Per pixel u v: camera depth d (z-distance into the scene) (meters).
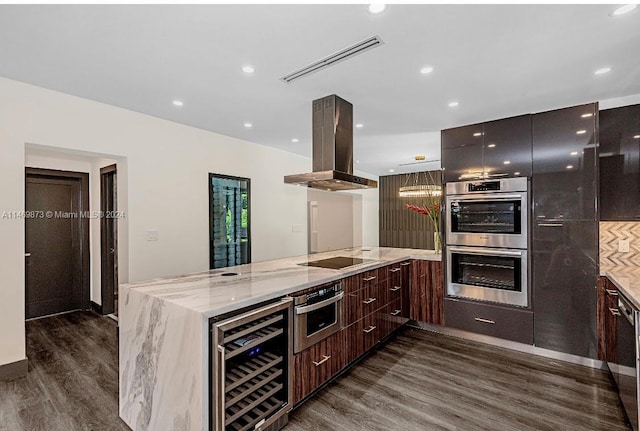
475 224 3.39
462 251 3.45
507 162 3.21
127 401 2.02
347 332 2.65
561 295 2.93
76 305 4.45
